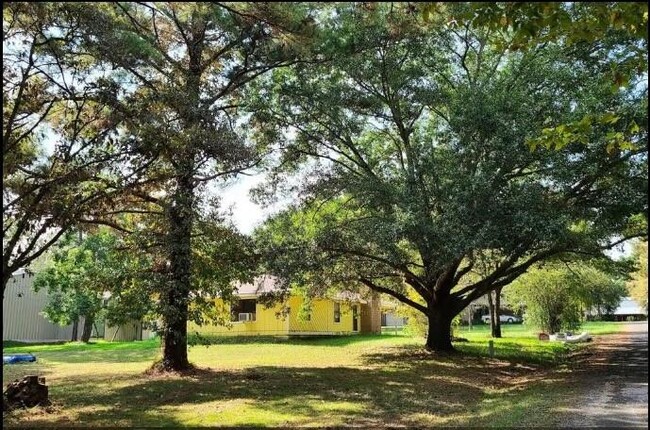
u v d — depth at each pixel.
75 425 9.58
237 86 16.11
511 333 41.25
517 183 15.16
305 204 18.95
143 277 13.09
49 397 12.47
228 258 14.09
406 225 15.00
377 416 10.52
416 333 28.86
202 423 9.82
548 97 15.37
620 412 9.15
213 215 13.32
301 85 17.28
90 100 10.79
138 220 14.74
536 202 14.27
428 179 16.14
